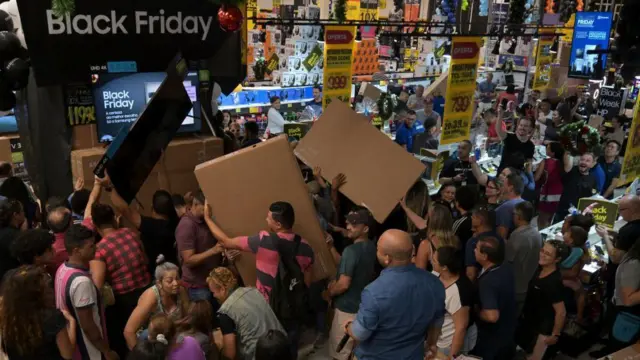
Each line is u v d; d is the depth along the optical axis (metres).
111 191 4.23
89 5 4.98
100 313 3.36
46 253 3.20
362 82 11.11
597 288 4.91
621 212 4.65
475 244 4.04
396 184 4.43
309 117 9.62
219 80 6.28
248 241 3.70
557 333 4.01
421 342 2.91
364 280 3.99
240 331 3.21
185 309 3.32
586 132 8.51
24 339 2.60
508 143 7.00
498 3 10.61
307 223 4.00
